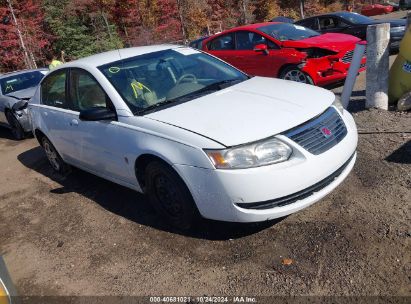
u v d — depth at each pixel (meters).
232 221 3.24
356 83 8.03
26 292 3.33
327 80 7.24
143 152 3.59
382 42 5.71
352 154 3.61
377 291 2.66
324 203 3.73
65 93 4.83
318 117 3.41
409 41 5.85
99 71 4.22
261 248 3.28
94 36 34.09
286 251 3.19
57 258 3.73
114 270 3.39
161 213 3.88
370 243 3.10
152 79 4.14
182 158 3.26
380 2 40.84
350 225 3.35
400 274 2.76
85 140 4.45
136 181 3.97
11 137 9.16
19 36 27.59
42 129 5.39
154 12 35.19
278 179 3.05
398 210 3.43
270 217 3.14
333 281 2.81
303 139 3.21
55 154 5.58
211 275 3.09
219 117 3.38
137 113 3.79
